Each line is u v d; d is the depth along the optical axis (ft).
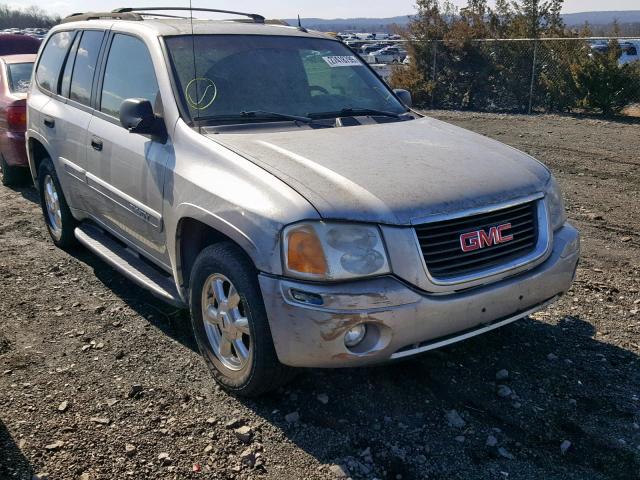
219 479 9.90
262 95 14.34
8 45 44.06
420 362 13.11
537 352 13.60
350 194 10.57
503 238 11.35
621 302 16.14
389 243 10.25
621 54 55.06
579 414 11.46
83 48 17.94
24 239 21.36
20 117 26.30
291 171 11.18
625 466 10.15
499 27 63.67
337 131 13.61
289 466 10.16
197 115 13.37
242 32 15.60
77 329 14.80
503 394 11.97
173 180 12.71
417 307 10.26
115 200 15.26
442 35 63.62
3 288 17.15
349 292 9.99
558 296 12.69
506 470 10.07
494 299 11.06
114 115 15.61
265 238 10.43
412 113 16.29
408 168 11.63
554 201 12.75
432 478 9.88
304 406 11.70
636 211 24.39
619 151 36.78
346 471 10.00
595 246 20.43
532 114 57.06
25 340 14.26
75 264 18.99
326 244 10.12
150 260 14.92
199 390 12.26
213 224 11.41
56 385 12.43
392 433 10.93
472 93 62.75
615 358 13.41
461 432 10.96
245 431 10.87
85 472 10.01
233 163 11.67
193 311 12.55
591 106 55.36
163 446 10.64
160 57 14.19
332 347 10.10
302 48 16.10
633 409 11.61
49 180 19.94
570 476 9.94
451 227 10.80
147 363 13.28
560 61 57.16
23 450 10.50
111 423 11.24
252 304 10.84
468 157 12.57
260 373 11.07
